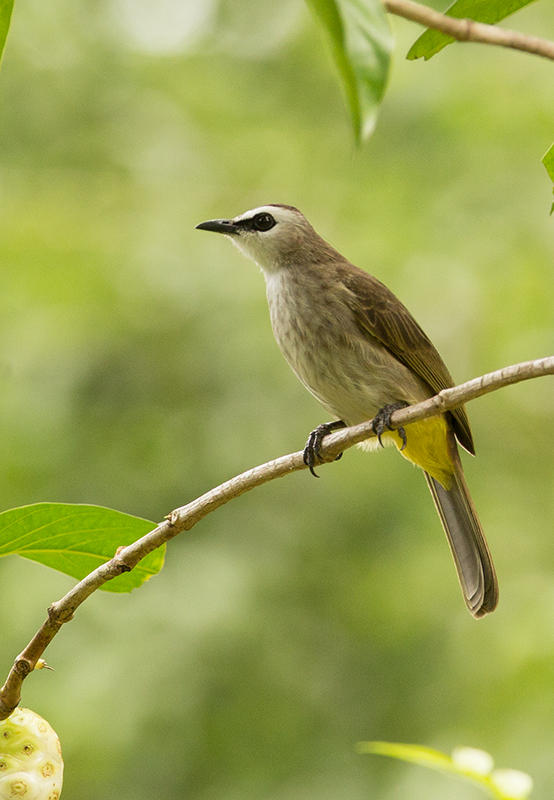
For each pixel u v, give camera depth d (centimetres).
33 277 1247
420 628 1172
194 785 1055
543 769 962
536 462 1384
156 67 1520
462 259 1338
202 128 1494
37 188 1404
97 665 1019
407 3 313
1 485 1173
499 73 1395
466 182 1388
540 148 1378
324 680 1163
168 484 1198
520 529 1295
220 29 1584
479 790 938
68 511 373
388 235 1342
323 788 1106
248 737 1091
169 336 1244
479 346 1364
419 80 1378
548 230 1358
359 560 1221
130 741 1003
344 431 496
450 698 1102
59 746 345
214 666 1060
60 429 1203
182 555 1131
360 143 269
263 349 1208
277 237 718
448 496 693
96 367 1244
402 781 990
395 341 692
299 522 1209
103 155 1452
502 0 356
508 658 1044
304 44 1551
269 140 1480
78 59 1502
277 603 1142
